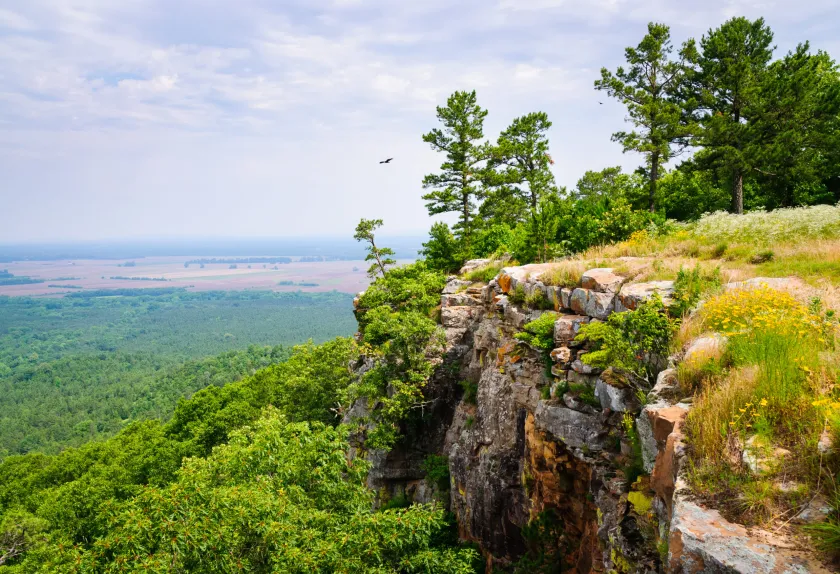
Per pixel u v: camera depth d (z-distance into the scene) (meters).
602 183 49.91
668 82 34.25
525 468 16.33
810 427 5.71
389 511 14.23
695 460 6.07
